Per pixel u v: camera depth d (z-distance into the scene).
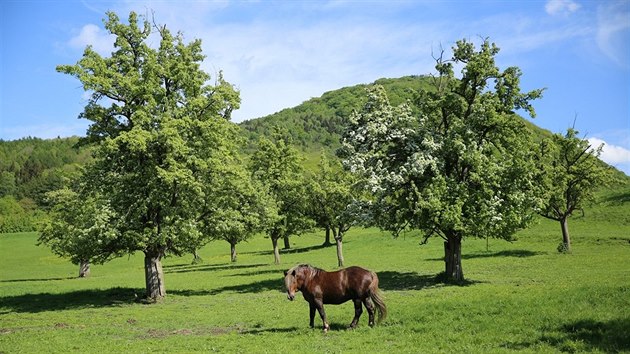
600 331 16.44
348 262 63.16
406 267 54.34
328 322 23.45
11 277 74.19
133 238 37.47
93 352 20.03
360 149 42.31
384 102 42.91
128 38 40.88
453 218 35.97
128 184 39.47
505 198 38.91
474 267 49.81
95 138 40.19
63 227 57.09
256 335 21.69
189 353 18.62
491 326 18.84
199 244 43.59
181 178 37.03
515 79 40.25
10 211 179.62
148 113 38.19
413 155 39.19
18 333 26.41
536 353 15.31
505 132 41.66
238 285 47.34
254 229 51.56
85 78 36.44
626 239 62.00
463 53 41.75
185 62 41.84
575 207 57.97
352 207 43.41
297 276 21.41
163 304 37.00
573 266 44.59
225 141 42.38
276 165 73.31
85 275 68.69
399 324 20.97
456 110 42.94
